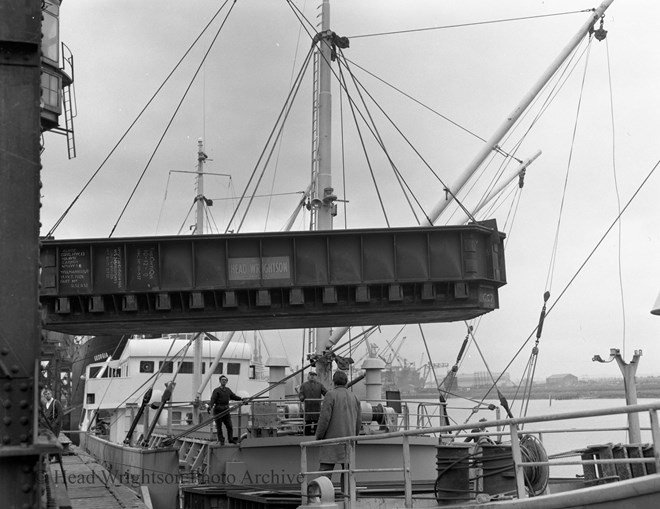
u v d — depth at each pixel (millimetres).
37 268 7105
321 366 22297
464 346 22094
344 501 12672
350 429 13141
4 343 6949
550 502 8516
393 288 18656
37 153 7246
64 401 45438
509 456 11797
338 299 18938
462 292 18641
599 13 22984
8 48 7324
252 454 17859
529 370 20359
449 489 12297
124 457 22188
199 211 37062
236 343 36938
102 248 18578
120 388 35344
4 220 7094
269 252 18766
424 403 18547
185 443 26484
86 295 18297
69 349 46781
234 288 18531
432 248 18719
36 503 6879
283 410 20312
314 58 24281
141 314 18625
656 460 8070
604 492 8039
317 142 23938
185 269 18594
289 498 13773
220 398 20047
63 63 16750
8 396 6914
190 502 17281
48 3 16297
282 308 18906
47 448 6844
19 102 7266
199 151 37156
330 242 18781
